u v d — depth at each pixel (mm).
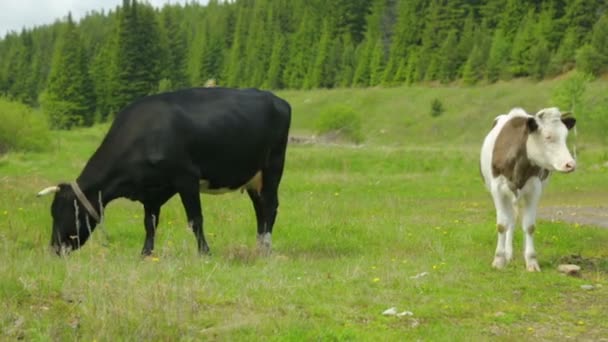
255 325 7109
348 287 8844
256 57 131750
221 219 15398
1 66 152250
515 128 10812
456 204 21516
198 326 7027
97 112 99125
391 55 106625
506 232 11109
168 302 7383
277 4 142750
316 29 124688
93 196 10898
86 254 10727
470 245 13109
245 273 9344
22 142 41344
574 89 53656
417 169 36094
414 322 7723
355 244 13047
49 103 96938
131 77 99125
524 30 90938
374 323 7574
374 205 19641
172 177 10883
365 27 126188
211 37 138500
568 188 26734
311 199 20766
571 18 92000
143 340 6508
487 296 8984
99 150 11023
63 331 6586
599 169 33250
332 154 38000
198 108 11141
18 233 12609
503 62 89500
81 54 98438
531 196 10805
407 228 14922
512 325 7914
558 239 13750
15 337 6453
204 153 11117
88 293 7426
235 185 11797
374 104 89938
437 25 104188
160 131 10742
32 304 7312
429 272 10086
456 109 80750
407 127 78250
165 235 13195
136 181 10852
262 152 11969
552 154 10102
